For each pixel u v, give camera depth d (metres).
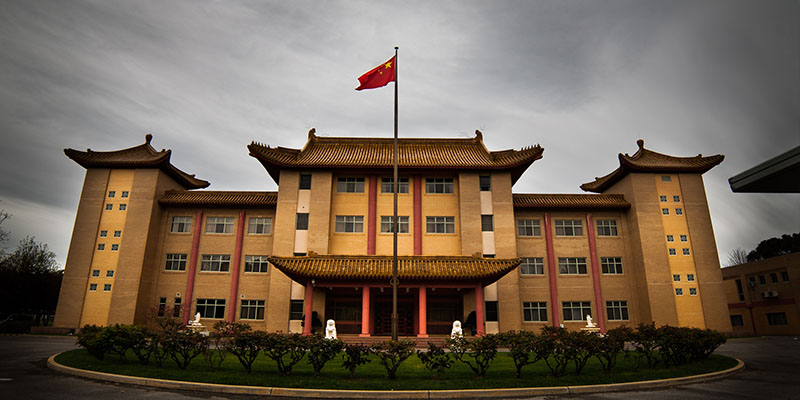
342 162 33.28
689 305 32.75
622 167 35.72
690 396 11.26
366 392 11.30
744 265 48.41
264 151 32.25
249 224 35.09
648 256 33.59
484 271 25.89
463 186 33.16
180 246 34.62
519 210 35.81
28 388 10.92
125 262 32.72
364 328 25.17
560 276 34.53
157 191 34.75
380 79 23.28
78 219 33.75
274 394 11.27
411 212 33.22
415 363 15.91
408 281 25.78
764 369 15.91
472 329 27.45
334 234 32.44
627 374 13.55
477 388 11.82
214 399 10.67
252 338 13.04
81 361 14.36
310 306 25.55
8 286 39.81
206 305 33.38
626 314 33.97
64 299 32.06
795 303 41.47
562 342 13.52
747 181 8.50
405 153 36.03
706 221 34.50
